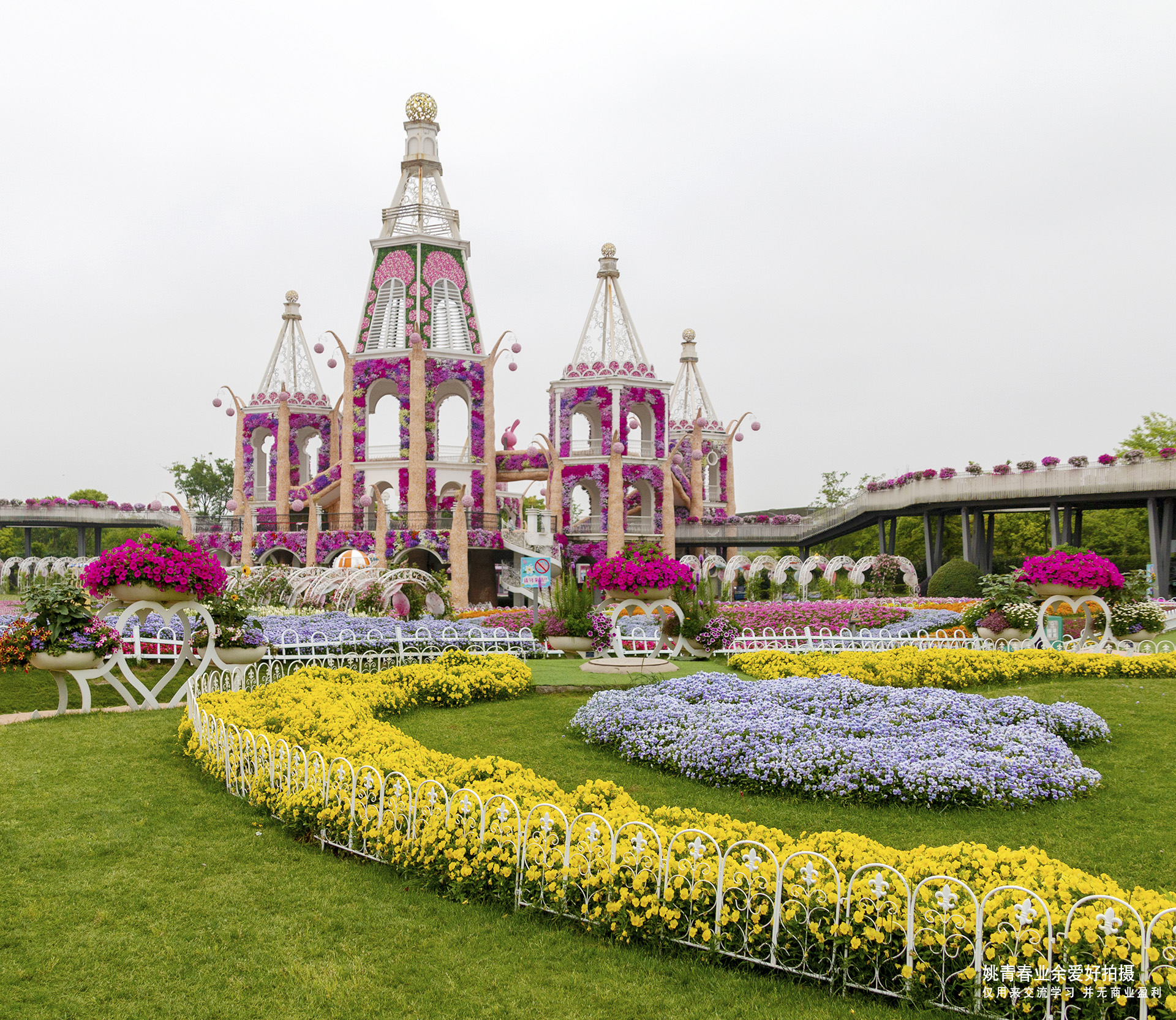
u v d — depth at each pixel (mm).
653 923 5402
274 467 55562
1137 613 20109
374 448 44781
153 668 16266
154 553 12609
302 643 17344
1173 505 35781
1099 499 36938
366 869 6637
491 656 15180
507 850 6113
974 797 8211
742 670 16031
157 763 9570
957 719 10352
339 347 44438
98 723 11766
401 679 13531
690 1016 4750
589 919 5609
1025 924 4621
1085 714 10633
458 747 10797
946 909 4812
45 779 8883
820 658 15445
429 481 43312
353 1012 4781
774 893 5211
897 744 9148
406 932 5652
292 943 5508
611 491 45469
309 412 53688
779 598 40781
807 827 7734
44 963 5211
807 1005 4832
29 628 12102
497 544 43062
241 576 31312
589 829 5828
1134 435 57031
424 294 44875
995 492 38375
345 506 44281
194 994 4938
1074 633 20219
